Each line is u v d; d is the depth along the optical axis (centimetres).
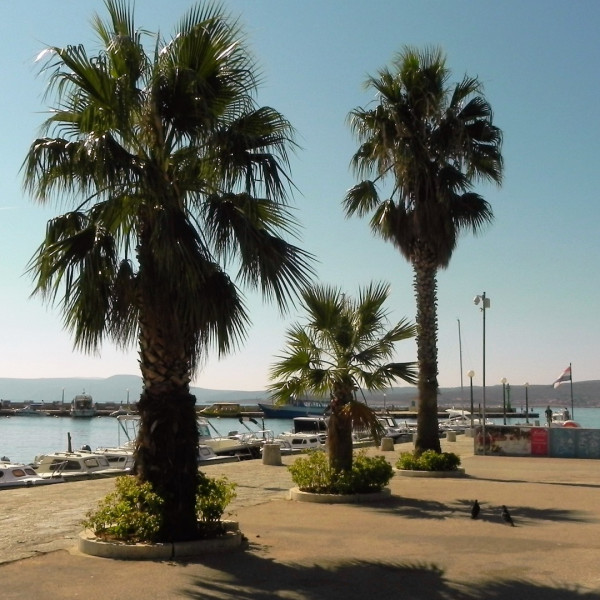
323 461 1616
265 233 1034
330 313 1590
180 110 1016
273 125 1081
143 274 996
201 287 998
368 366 1594
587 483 1967
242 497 1612
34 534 1126
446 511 1408
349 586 844
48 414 14012
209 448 3319
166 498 995
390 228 2309
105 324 1010
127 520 977
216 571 899
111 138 973
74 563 924
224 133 1003
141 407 1015
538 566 948
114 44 996
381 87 2250
